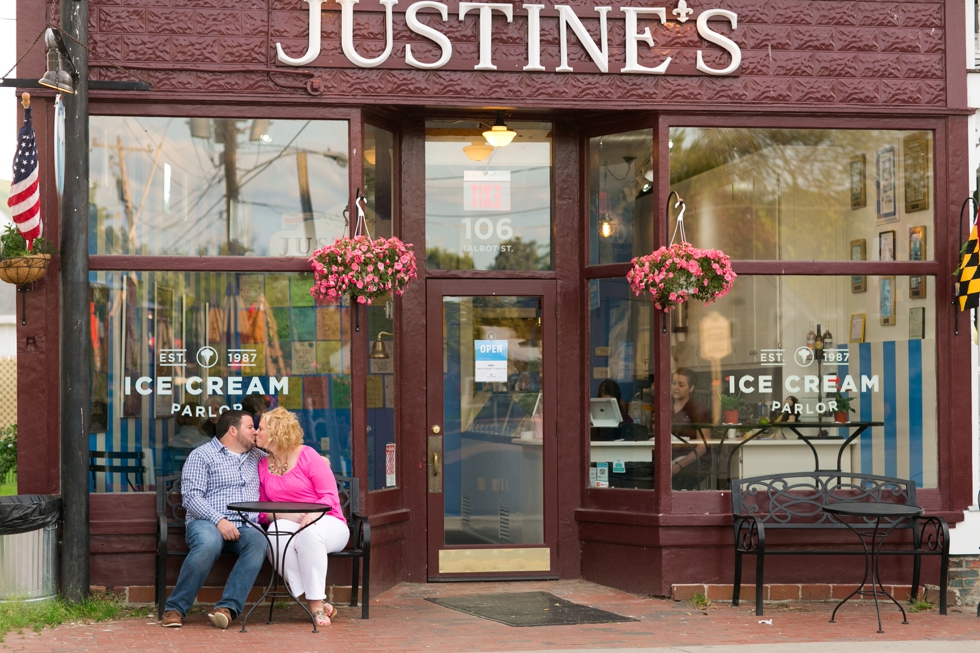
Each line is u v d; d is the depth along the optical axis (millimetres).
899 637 6621
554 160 8469
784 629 6836
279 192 7770
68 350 7199
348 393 7742
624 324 8234
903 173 8297
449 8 7844
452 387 8367
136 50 7594
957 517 7988
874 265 8172
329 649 6012
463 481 8336
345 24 7730
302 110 7754
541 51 7922
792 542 7887
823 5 8148
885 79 8180
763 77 8086
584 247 8445
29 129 7039
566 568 8359
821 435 8133
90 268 7520
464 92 7852
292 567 6930
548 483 8375
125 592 7395
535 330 8461
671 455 7934
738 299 8102
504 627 6758
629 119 8203
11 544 6902
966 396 8102
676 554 7840
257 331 7703
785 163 8227
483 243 8438
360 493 7684
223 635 6398
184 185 7703
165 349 7617
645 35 7953
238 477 7145
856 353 8188
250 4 7684
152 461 7559
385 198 8219
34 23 7496
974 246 7898
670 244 7973
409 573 8219
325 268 7453
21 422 7363
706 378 8031
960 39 8250
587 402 8359
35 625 6520
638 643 6289
